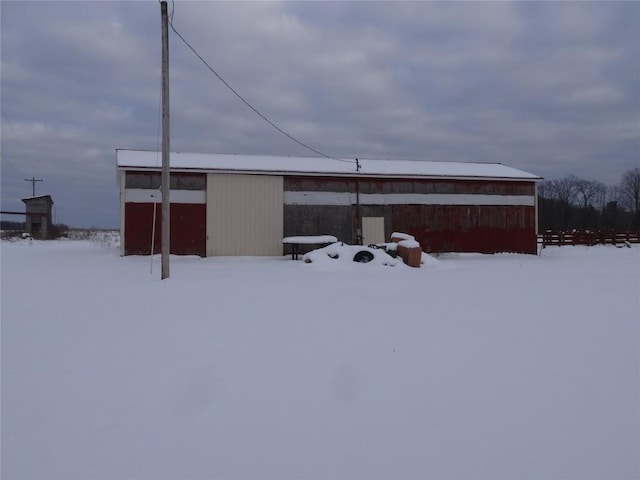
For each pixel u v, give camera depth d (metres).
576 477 3.28
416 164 28.58
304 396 4.62
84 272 15.49
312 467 3.38
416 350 6.14
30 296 10.31
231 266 18.42
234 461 3.45
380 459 3.49
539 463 3.45
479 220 26.50
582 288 12.02
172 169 22.66
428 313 8.55
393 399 4.55
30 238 41.59
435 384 4.95
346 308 9.02
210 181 23.33
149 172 22.58
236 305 9.28
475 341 6.59
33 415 4.18
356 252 18.30
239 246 23.58
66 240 44.78
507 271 17.19
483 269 18.05
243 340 6.58
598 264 20.83
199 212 23.22
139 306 9.13
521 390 4.79
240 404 4.42
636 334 7.01
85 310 8.72
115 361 5.64
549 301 9.89
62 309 8.80
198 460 3.46
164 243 13.72
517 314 8.46
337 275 15.34
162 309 8.84
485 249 26.55
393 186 25.45
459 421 4.09
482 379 5.10
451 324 7.64
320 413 4.24
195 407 4.36
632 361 5.72
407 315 8.36
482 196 26.58
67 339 6.62
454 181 26.20
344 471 3.33
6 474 3.28
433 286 12.47
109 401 4.48
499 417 4.18
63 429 3.93
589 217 76.31
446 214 26.06
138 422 4.05
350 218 24.91
